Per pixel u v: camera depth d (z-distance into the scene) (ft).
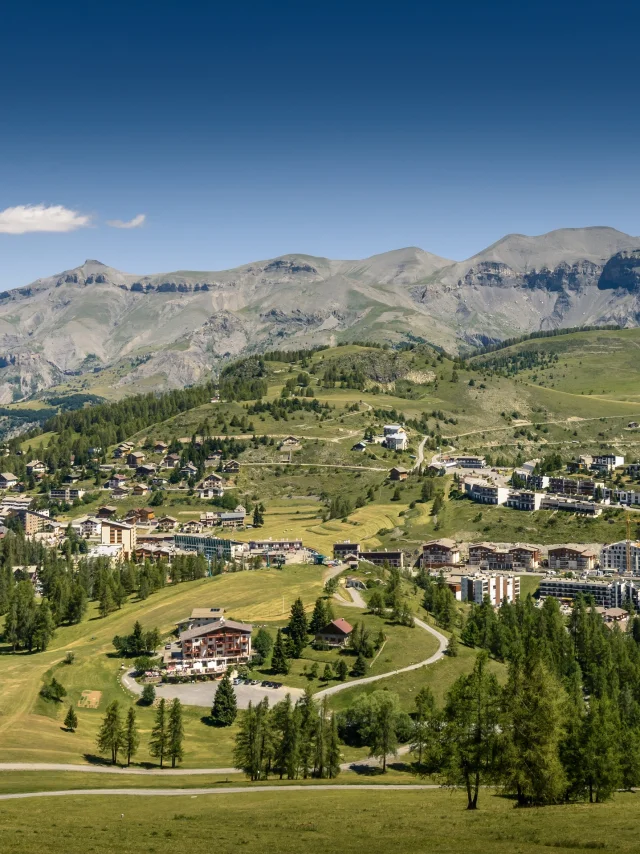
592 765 445.78
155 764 654.94
